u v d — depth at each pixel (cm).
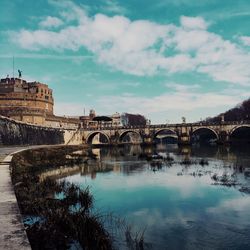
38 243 1270
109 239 1423
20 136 8112
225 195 2531
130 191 2786
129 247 1419
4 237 798
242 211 2053
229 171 4012
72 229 1454
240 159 5666
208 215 1969
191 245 1465
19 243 757
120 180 3456
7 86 14750
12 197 1261
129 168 4597
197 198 2448
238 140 13312
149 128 12550
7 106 13200
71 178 3638
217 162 5203
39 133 9581
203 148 9900
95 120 14700
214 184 3048
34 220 1587
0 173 1969
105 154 7944
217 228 1711
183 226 1745
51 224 1420
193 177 3550
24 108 13162
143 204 2267
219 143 11425
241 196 2484
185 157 6397
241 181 3192
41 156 5447
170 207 2178
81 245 1353
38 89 14462
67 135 12162
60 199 2141
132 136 18275
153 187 2973
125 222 1802
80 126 13975
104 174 3984
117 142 12838
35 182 2773
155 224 1780
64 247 1325
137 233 1616
